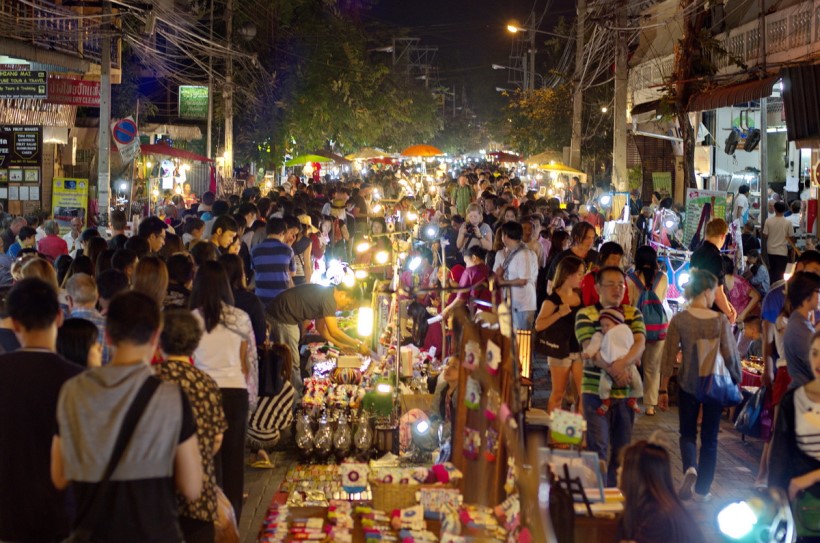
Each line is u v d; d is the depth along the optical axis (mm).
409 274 11930
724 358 7809
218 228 10805
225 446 6758
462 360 6227
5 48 16906
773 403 8688
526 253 11070
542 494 5211
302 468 8570
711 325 7770
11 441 4664
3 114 21766
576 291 8828
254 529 7234
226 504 5879
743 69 19219
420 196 37594
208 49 30250
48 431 4676
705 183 28172
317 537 5863
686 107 19141
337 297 11461
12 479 4664
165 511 4250
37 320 4746
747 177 25938
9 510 4668
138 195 30328
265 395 8633
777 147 25672
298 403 9180
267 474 8648
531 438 5938
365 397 8906
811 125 15406
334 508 6359
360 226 21469
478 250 11094
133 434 4172
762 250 18312
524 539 4902
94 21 20906
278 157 39344
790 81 15547
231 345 6754
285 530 5980
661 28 28078
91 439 4164
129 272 8258
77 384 4230
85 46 21016
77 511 4223
